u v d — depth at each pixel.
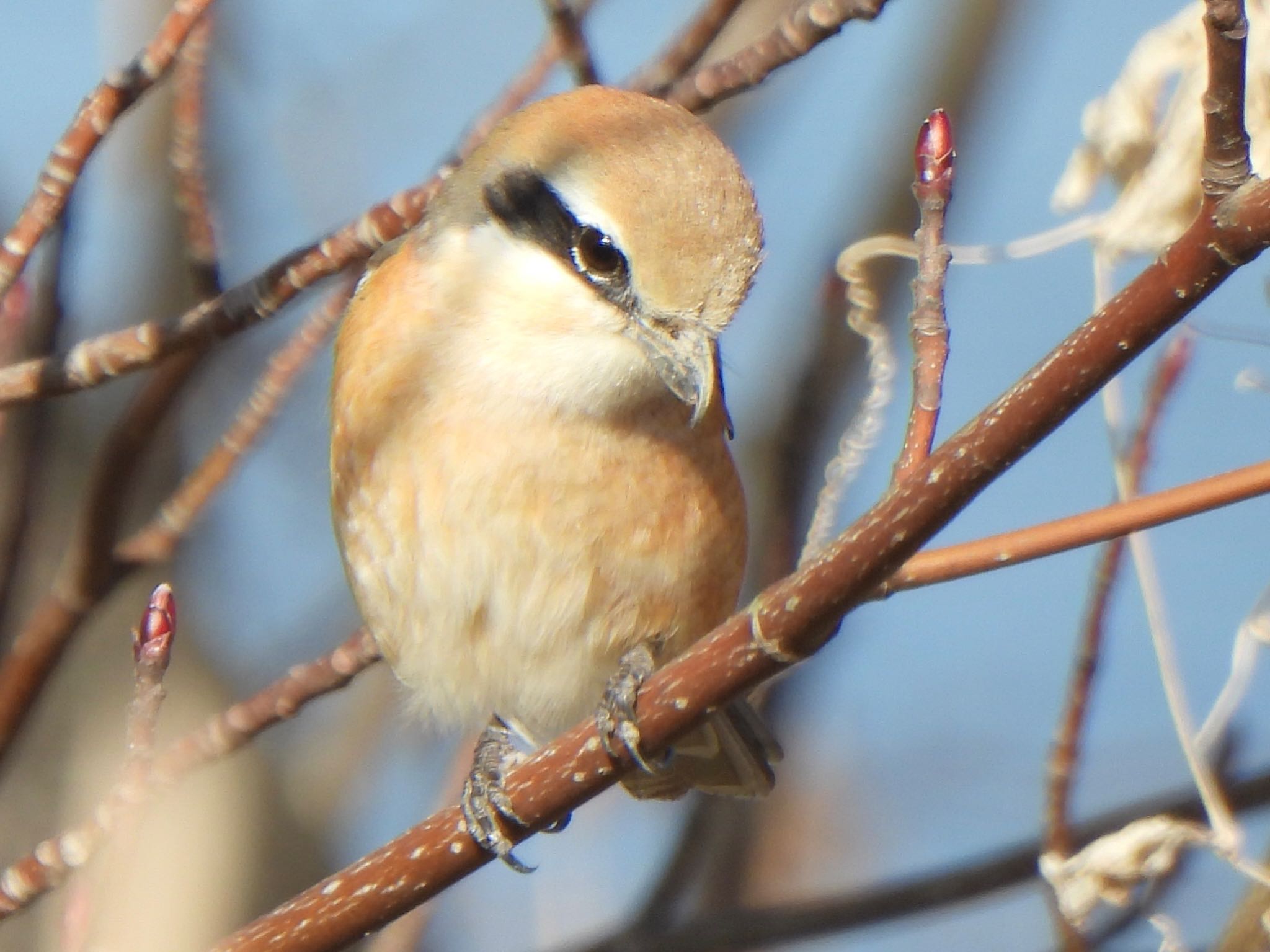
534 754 7.11
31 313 9.30
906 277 11.79
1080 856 8.24
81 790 11.70
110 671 12.02
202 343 8.02
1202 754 8.68
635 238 8.31
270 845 11.75
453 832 7.08
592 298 8.46
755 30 11.55
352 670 9.03
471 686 9.15
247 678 12.69
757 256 8.38
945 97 12.62
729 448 9.47
